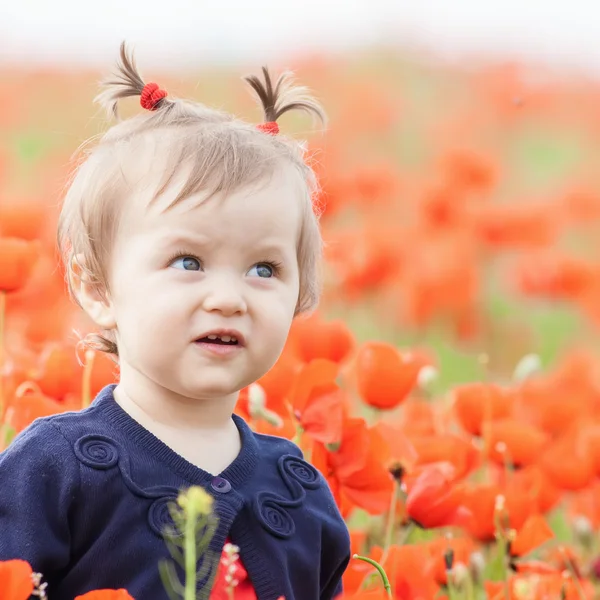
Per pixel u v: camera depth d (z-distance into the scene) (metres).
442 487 4.31
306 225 3.51
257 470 3.50
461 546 4.57
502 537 4.62
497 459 5.57
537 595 4.39
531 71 20.62
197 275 3.22
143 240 3.24
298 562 3.46
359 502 4.23
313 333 5.63
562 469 5.50
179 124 3.45
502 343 11.62
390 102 19.28
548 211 11.88
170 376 3.22
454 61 22.28
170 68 20.94
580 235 14.48
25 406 4.37
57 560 3.17
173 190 3.23
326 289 9.71
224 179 3.25
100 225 3.33
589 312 11.22
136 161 3.32
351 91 19.08
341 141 17.41
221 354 3.20
